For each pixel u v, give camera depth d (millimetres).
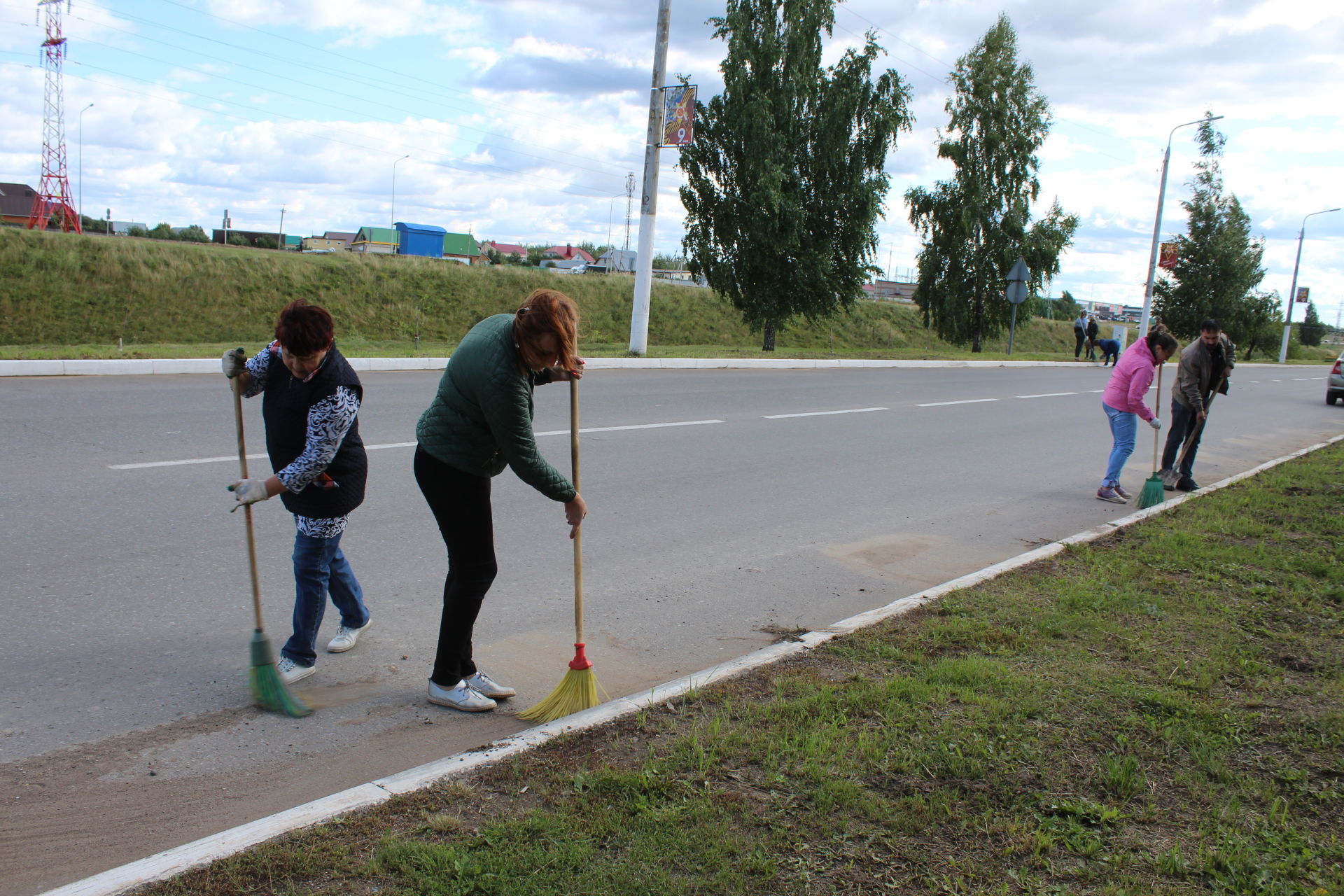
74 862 2445
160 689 3516
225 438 7984
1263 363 48656
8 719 3201
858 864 2445
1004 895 2324
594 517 6590
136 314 23625
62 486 6148
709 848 2461
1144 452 11859
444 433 3250
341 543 5461
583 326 31172
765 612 4883
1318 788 2945
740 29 23672
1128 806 2793
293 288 26656
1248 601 4980
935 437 11695
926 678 3674
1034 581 5227
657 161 18547
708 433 10422
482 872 2307
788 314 25984
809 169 25234
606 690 3779
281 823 2477
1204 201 48969
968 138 34938
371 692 3641
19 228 24359
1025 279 30391
